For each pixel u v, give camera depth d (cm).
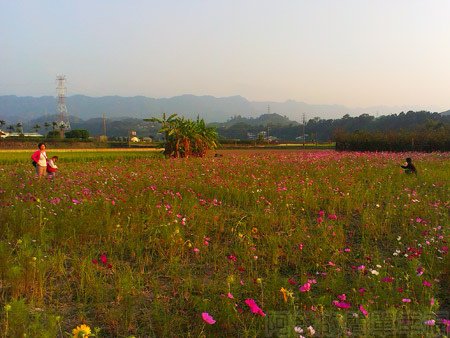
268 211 682
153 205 695
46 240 488
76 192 799
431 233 542
